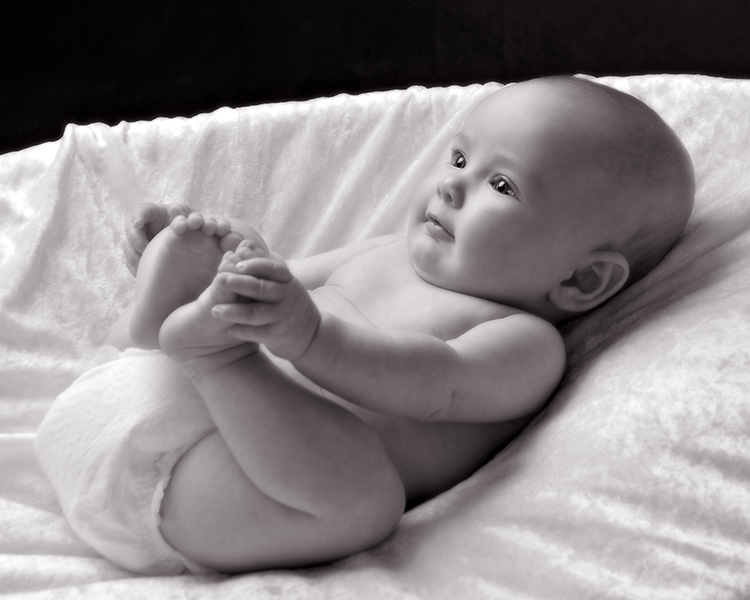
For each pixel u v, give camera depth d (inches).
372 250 46.4
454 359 36.5
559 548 32.0
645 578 30.2
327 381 33.8
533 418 41.7
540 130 40.9
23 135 96.0
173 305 34.1
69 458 36.3
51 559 37.1
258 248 31.8
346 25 96.6
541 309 43.9
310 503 33.3
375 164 57.6
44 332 49.0
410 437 39.3
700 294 40.2
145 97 97.0
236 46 97.4
